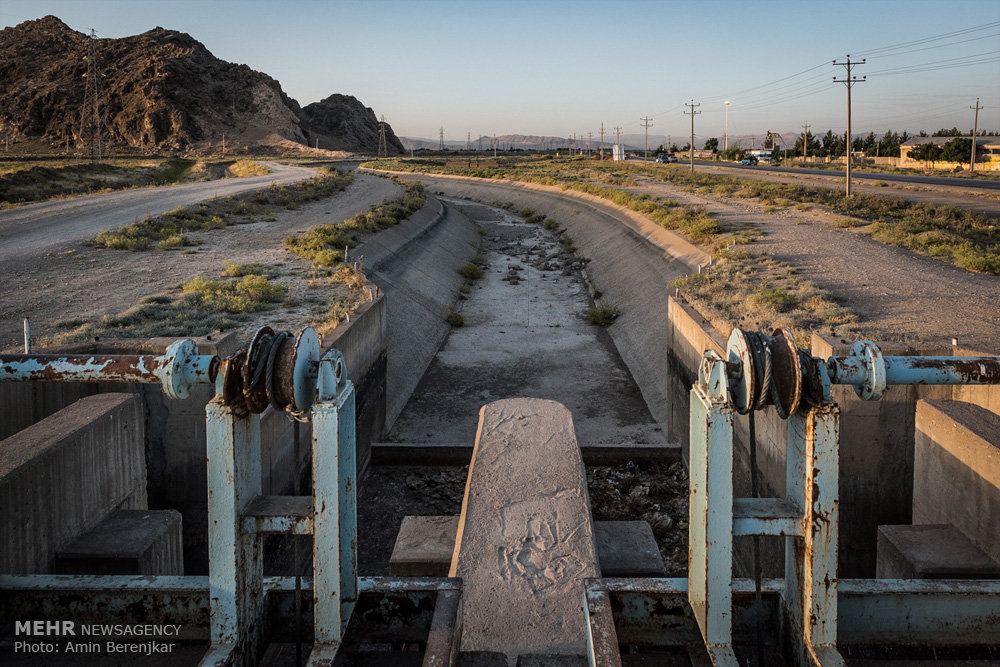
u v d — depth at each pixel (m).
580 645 6.63
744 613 5.47
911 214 39.31
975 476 8.75
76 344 13.79
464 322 33.53
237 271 26.31
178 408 12.99
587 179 81.44
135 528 8.39
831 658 4.60
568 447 11.70
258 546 5.14
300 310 20.97
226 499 4.71
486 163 146.00
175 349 4.71
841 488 12.29
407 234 43.88
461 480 18.02
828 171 95.56
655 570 9.41
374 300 21.19
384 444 19.38
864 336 15.26
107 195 53.69
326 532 4.77
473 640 6.73
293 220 43.41
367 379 19.50
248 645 5.00
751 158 129.38
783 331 4.61
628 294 34.81
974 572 8.12
